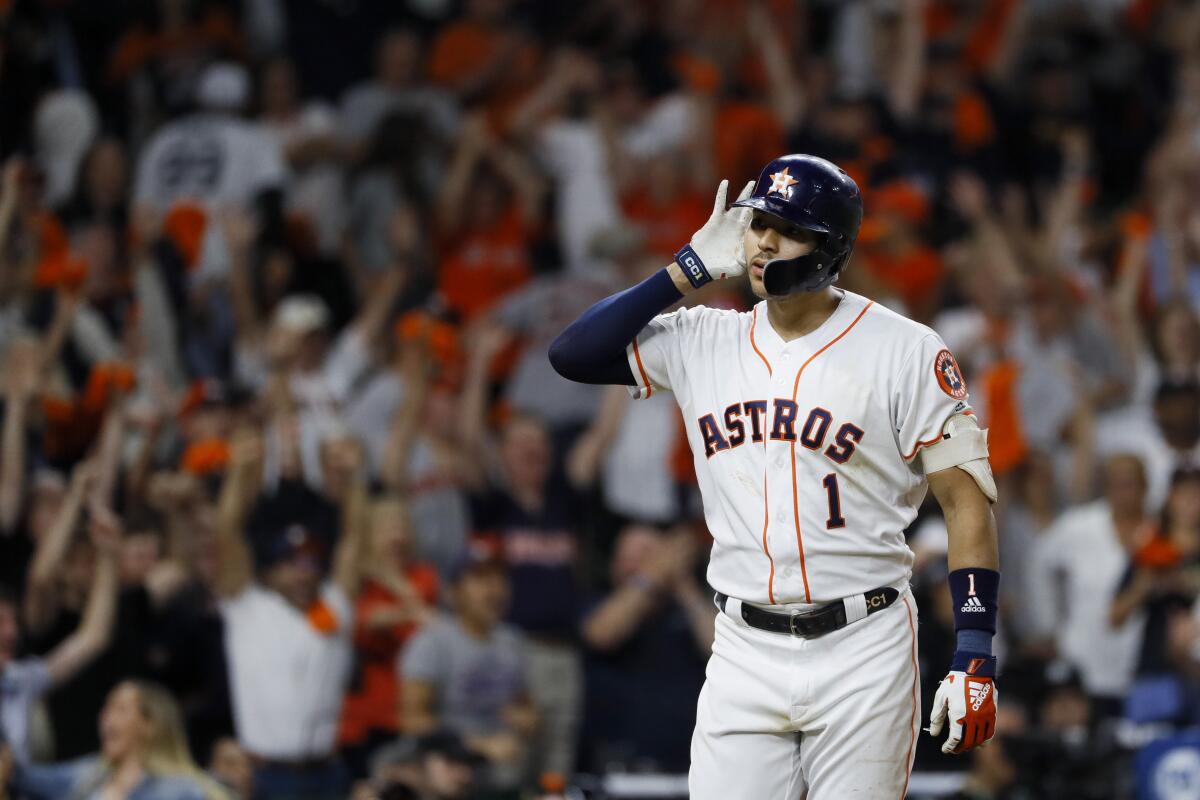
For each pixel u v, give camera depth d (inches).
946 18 1982.0
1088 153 1924.2
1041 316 1486.2
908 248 1525.6
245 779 1001.5
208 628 1077.8
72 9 1668.3
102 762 948.0
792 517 552.7
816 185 544.4
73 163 1558.8
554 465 1344.7
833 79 1851.6
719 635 577.3
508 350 1466.5
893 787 556.7
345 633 1091.9
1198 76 1950.1
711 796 569.0
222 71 1596.9
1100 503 1263.5
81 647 1027.9
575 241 1638.8
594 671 1198.3
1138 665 1154.0
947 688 535.2
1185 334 1513.3
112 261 1333.7
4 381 1175.6
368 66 1916.8
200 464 1137.4
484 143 1601.9
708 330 583.2
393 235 1505.9
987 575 542.3
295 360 1264.8
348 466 1146.7
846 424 549.6
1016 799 920.3
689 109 1684.3
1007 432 1322.6
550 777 857.5
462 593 1138.0
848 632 554.6
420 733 1007.0
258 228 1440.7
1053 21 2064.5
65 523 1061.8
